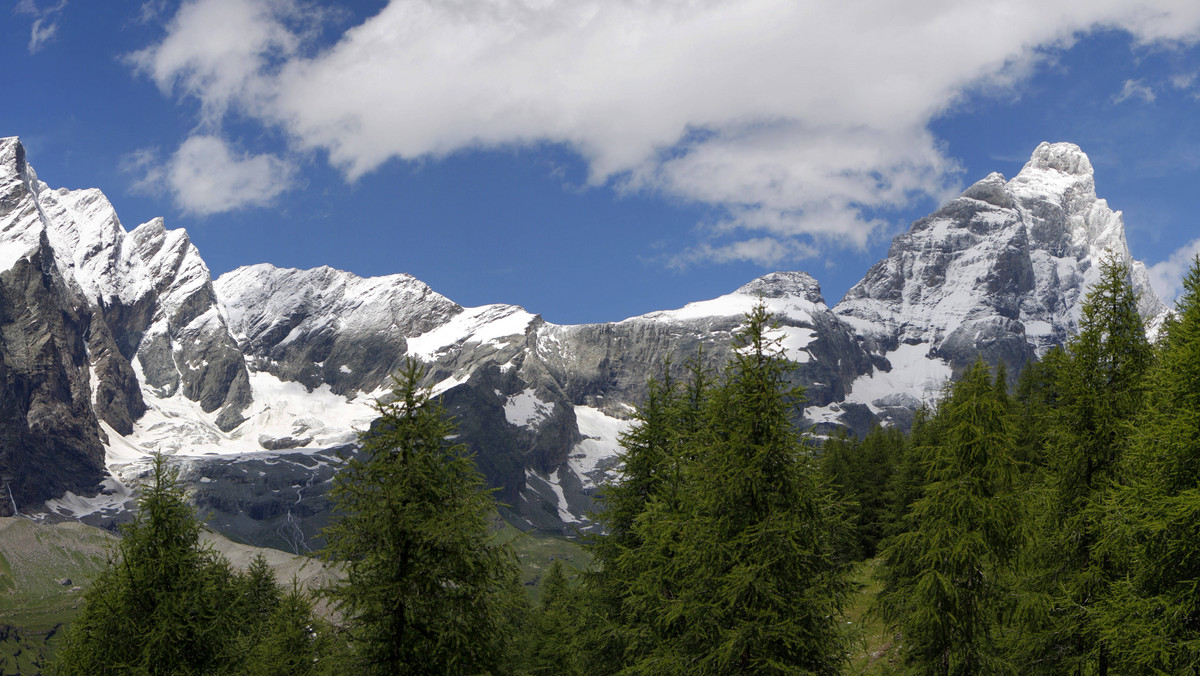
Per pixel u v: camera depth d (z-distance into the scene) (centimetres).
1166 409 2675
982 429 2902
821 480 2614
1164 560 2520
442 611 2456
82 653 3061
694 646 2583
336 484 2505
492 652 2569
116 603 3080
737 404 2639
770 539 2466
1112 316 3041
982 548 2839
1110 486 2862
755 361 2645
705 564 2575
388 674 2420
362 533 2478
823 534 2588
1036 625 2900
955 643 2867
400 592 2400
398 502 2423
